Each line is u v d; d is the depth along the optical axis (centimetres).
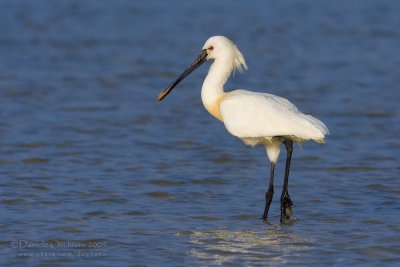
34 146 1856
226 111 1373
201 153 1845
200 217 1356
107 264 1114
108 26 3653
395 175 1661
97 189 1518
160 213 1377
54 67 2836
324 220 1345
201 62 1469
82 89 2533
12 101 2336
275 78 2750
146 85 2636
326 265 1112
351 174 1673
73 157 1772
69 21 3741
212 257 1144
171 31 3575
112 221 1320
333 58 3070
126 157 1791
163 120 2181
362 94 2506
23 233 1244
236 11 4056
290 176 1655
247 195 1509
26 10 3941
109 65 2898
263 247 1191
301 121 1298
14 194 1466
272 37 3484
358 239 1231
